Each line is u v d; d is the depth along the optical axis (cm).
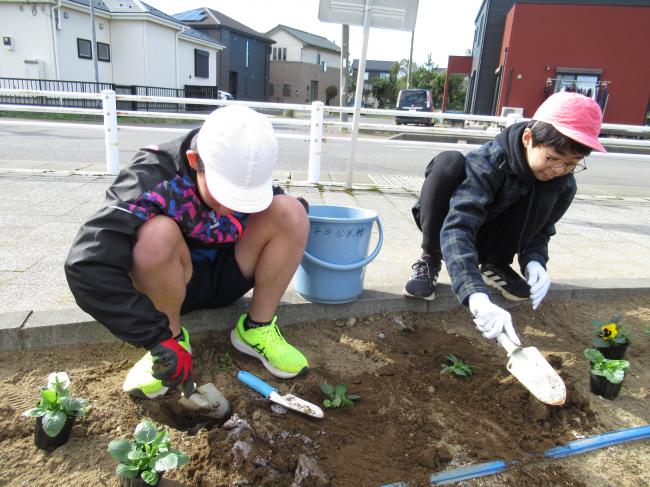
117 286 161
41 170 602
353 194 575
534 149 217
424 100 2058
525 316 289
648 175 977
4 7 1861
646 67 1858
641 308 306
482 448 189
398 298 279
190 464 169
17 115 1714
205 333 246
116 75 2250
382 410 205
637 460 191
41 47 1886
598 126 203
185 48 2581
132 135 1162
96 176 583
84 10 1983
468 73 2708
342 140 619
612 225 510
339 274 252
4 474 159
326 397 212
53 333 224
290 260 210
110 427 183
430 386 224
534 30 1895
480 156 241
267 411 198
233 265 215
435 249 270
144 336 165
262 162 162
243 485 163
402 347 254
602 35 1859
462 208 231
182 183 180
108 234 162
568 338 272
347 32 1582
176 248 179
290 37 4881
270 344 220
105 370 215
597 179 886
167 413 196
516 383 221
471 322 282
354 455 181
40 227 383
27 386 201
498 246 276
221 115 165
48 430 158
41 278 287
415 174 789
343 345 251
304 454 177
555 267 366
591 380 227
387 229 441
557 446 192
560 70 1902
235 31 3706
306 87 5025
